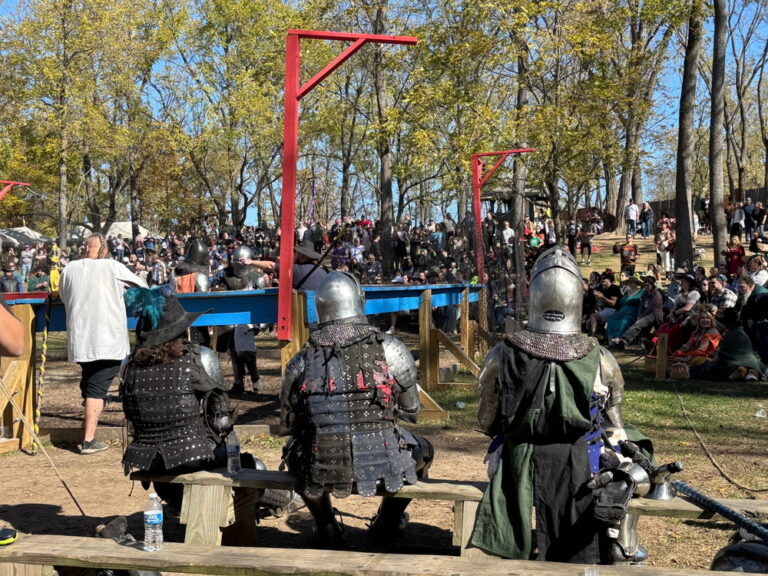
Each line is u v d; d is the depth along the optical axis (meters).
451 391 9.88
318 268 8.44
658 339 11.31
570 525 3.45
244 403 9.30
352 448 3.85
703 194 54.00
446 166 22.45
